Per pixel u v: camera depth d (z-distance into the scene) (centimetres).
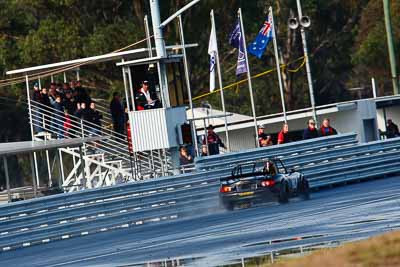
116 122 7594
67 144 6931
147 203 5794
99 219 5553
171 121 7050
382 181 6819
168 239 4394
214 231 4491
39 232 5312
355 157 7044
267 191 5703
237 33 7481
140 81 7075
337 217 4391
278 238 3822
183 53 7288
